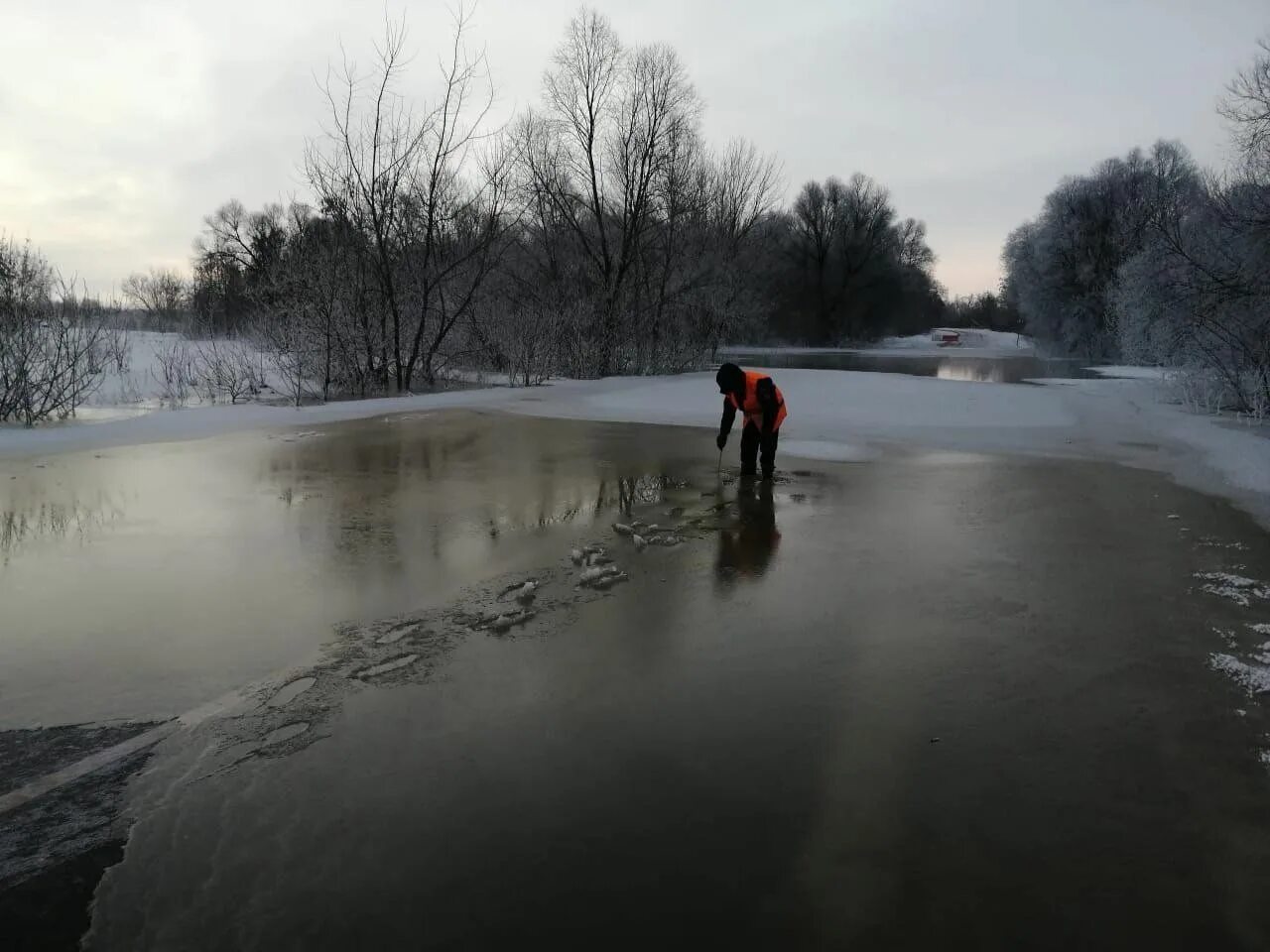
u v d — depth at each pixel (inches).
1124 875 101.6
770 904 96.3
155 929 91.8
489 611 193.5
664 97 1053.2
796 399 676.1
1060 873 102.1
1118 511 297.6
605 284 1067.3
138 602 197.3
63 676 156.9
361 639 176.2
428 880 100.3
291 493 322.0
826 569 227.8
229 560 232.1
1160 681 155.9
